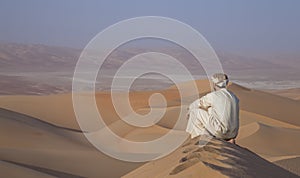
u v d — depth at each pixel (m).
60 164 17.55
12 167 11.48
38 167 16.09
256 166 6.40
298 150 20.19
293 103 41.59
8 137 21.25
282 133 21.80
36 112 43.47
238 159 6.35
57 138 23.27
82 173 16.45
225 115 7.63
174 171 5.94
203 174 5.67
